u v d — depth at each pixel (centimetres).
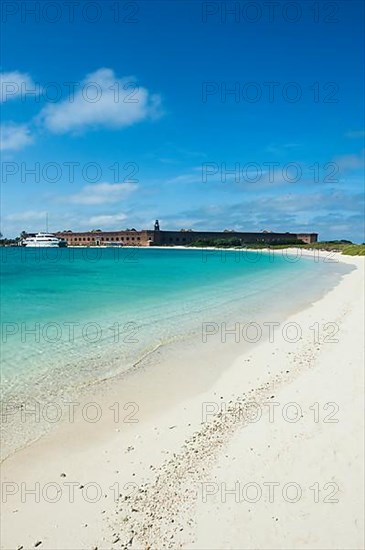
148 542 479
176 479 594
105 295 2462
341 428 683
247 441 680
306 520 494
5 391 930
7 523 518
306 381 934
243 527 490
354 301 2141
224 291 2736
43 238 13112
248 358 1198
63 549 475
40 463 651
